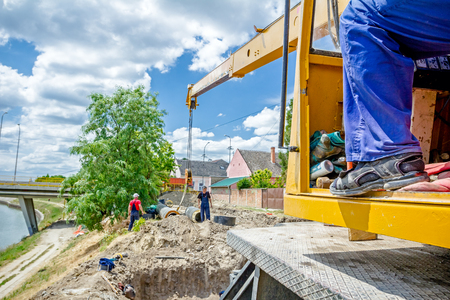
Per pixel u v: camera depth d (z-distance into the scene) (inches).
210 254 388.5
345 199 62.7
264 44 246.4
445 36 54.0
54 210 1860.2
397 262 75.4
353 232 102.3
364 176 56.1
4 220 1793.8
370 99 57.0
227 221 520.4
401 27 55.9
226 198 1530.5
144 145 718.5
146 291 341.1
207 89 402.0
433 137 110.7
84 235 840.9
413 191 47.9
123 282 311.6
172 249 401.1
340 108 95.5
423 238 44.2
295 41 204.2
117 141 690.2
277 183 1323.8
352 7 63.6
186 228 442.0
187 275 361.4
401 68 54.8
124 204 656.4
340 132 82.9
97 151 661.9
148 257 372.2
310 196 76.5
